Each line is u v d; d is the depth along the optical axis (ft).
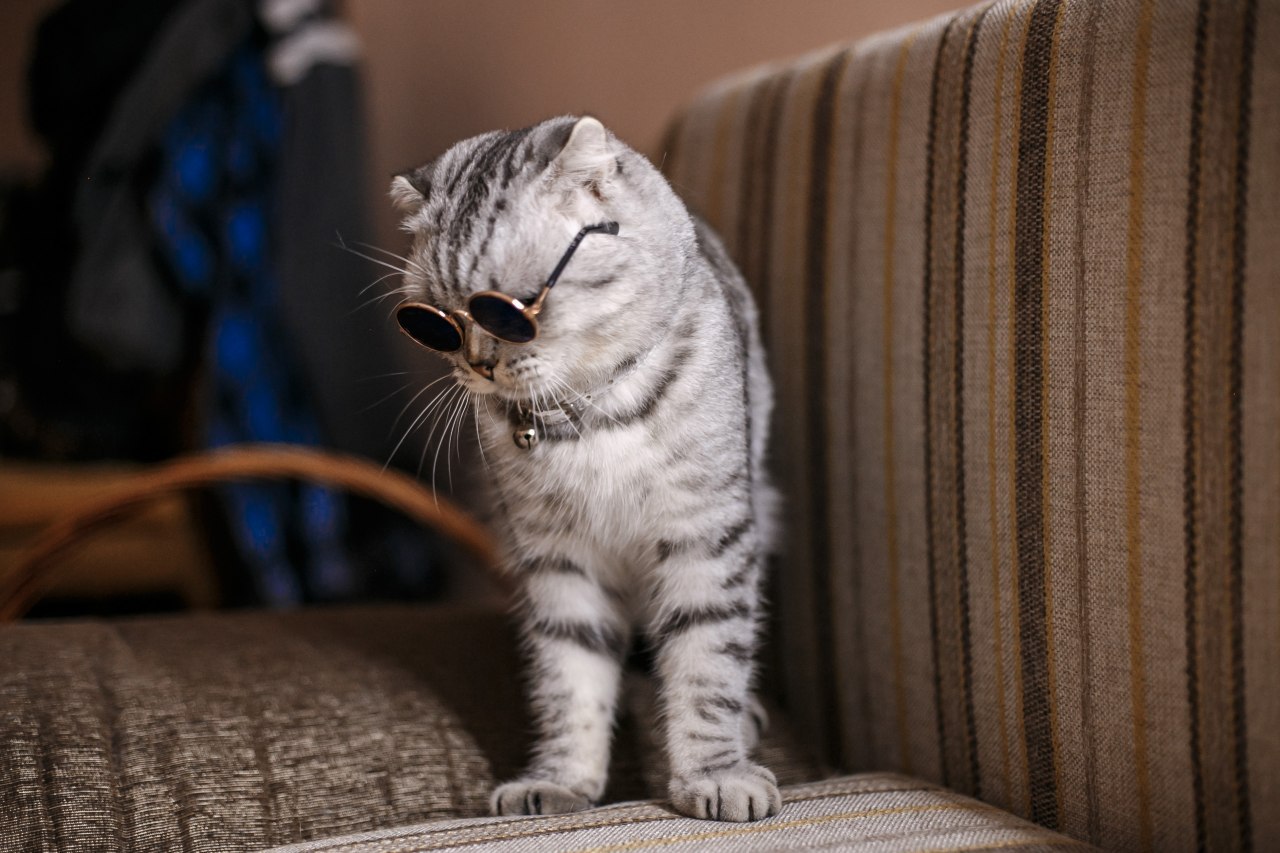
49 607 4.82
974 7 2.64
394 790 2.58
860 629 2.77
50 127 4.83
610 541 2.68
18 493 4.58
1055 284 2.38
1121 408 2.30
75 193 4.37
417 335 2.46
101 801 2.41
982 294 2.50
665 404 2.54
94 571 4.57
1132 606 2.30
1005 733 2.49
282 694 2.68
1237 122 2.16
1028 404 2.43
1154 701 2.28
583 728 2.64
